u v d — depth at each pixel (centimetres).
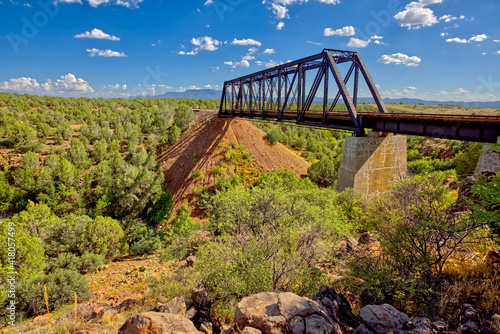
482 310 492
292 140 6134
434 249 717
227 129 5209
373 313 484
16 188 3234
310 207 1425
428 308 557
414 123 1811
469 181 1166
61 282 1340
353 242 1090
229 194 1847
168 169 4512
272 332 427
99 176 3738
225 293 720
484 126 1433
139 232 2834
